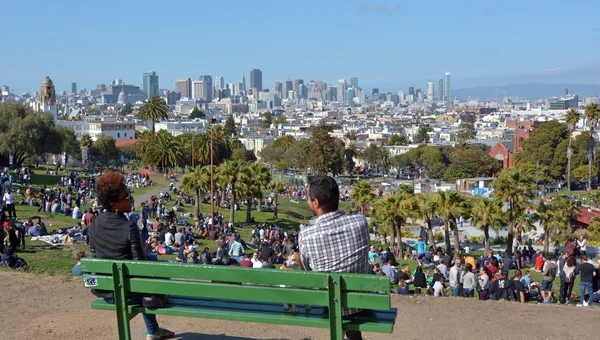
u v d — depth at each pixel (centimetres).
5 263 1595
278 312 605
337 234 566
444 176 13000
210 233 3675
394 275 2055
